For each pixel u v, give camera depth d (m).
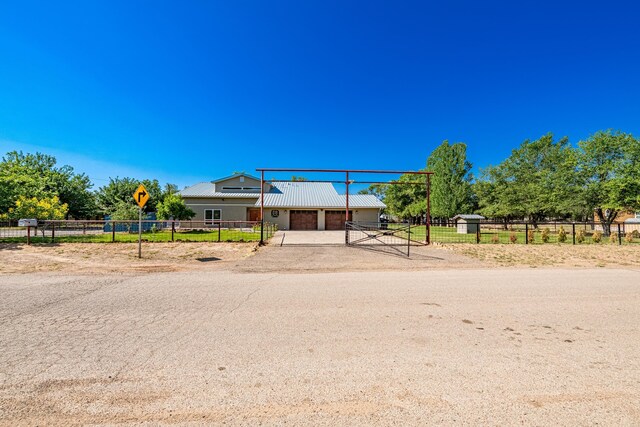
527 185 28.83
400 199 42.09
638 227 25.14
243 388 2.34
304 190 31.31
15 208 17.95
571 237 17.91
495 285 5.93
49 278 6.34
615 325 3.77
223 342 3.19
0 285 5.68
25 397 2.20
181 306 4.44
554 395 2.28
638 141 17.58
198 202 28.45
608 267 8.12
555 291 5.46
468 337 3.37
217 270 7.41
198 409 2.09
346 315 4.10
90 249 11.10
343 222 27.55
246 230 24.19
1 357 2.80
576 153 20.52
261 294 5.17
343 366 2.70
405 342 3.23
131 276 6.61
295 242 14.71
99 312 4.14
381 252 11.01
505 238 17.33
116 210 21.67
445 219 34.22
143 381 2.43
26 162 34.00
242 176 30.05
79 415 2.01
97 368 2.62
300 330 3.55
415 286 5.82
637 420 1.99
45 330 3.48
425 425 1.94
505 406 2.14
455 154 33.19
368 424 1.95
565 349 3.08
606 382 2.47
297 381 2.45
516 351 3.03
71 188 32.25
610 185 17.62
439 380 2.48
